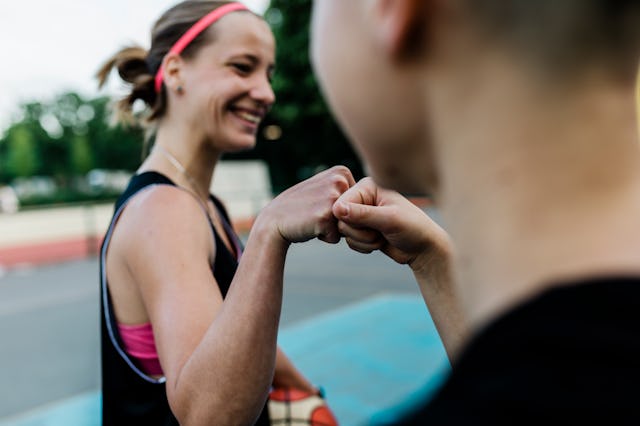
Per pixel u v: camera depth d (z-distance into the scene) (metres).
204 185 1.39
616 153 0.38
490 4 0.38
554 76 0.38
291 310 6.02
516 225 0.39
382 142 0.47
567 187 0.38
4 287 8.59
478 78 0.40
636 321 0.32
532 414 0.30
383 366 4.17
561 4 0.37
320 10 0.50
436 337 4.82
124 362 1.14
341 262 9.56
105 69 1.50
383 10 0.42
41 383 4.18
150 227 1.08
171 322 0.99
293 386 1.51
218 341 0.88
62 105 50.47
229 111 1.34
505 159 0.39
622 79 0.39
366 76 0.45
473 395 0.33
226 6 1.35
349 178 0.92
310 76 17.39
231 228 1.47
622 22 0.38
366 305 6.15
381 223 0.87
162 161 1.32
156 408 1.11
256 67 1.36
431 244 0.90
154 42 1.37
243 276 0.90
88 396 3.90
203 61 1.32
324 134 19.20
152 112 1.40
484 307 0.40
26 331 5.75
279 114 18.19
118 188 37.81
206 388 0.88
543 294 0.35
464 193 0.42
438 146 0.44
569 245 0.37
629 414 0.29
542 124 0.38
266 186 19.80
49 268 10.55
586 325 0.33
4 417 3.54
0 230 16.50
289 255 10.82
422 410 0.36
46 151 50.72
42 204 28.41
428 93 0.43
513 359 0.33
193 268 1.06
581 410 0.30
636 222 0.36
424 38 0.41
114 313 1.16
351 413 3.39
